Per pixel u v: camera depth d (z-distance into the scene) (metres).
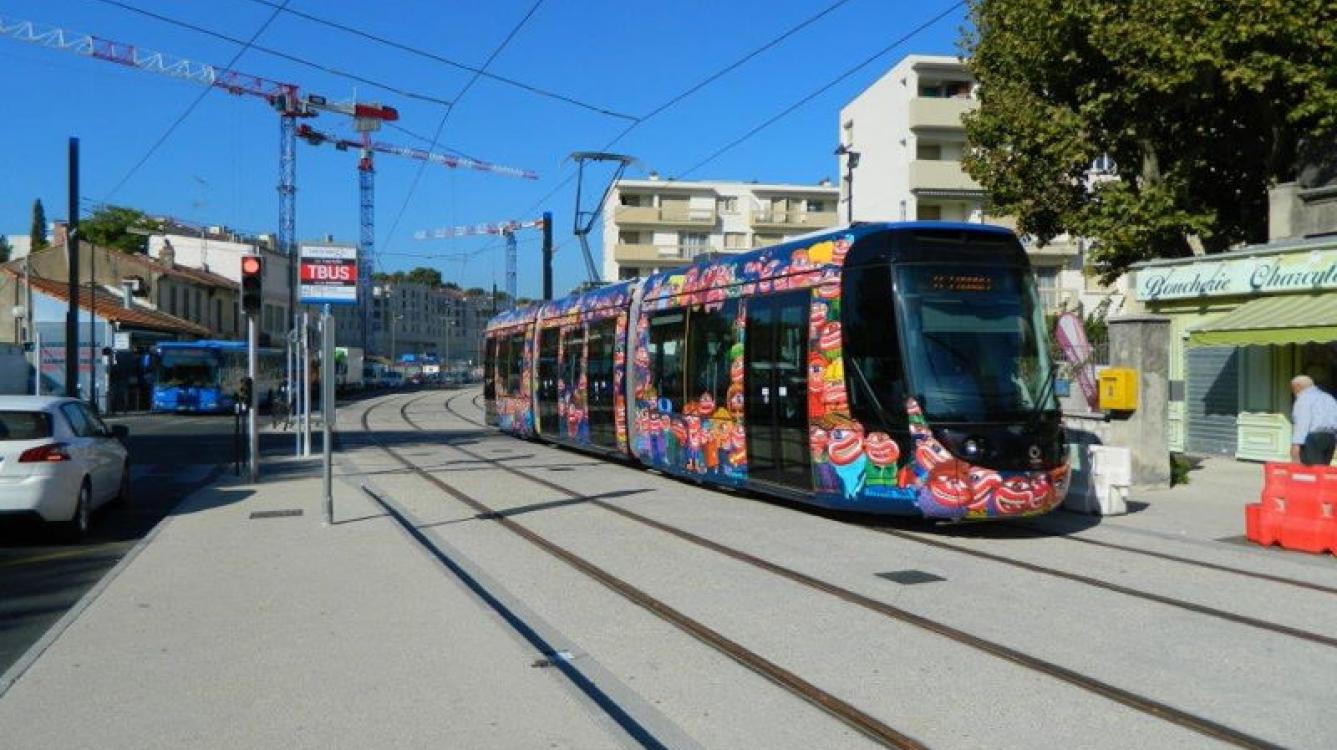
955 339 11.39
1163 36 19.23
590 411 20.25
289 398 32.78
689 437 15.70
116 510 14.52
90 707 5.74
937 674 6.39
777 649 6.95
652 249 77.75
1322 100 18.80
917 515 11.86
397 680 6.21
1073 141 21.72
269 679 6.25
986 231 11.98
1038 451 11.24
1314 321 15.99
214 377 45.75
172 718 5.56
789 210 80.25
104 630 7.43
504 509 13.67
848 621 7.71
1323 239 17.86
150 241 78.38
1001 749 5.12
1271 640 7.22
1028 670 6.48
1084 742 5.23
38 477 11.38
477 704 5.77
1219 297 19.73
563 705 5.74
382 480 17.39
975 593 8.65
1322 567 9.95
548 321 23.64
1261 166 23.64
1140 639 7.22
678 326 16.31
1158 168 22.50
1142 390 15.81
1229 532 12.01
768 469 13.40
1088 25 20.48
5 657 7.03
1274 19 18.70
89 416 13.61
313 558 10.16
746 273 14.32
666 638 7.26
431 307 175.50
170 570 9.60
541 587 8.91
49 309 51.78
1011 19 22.34
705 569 9.65
